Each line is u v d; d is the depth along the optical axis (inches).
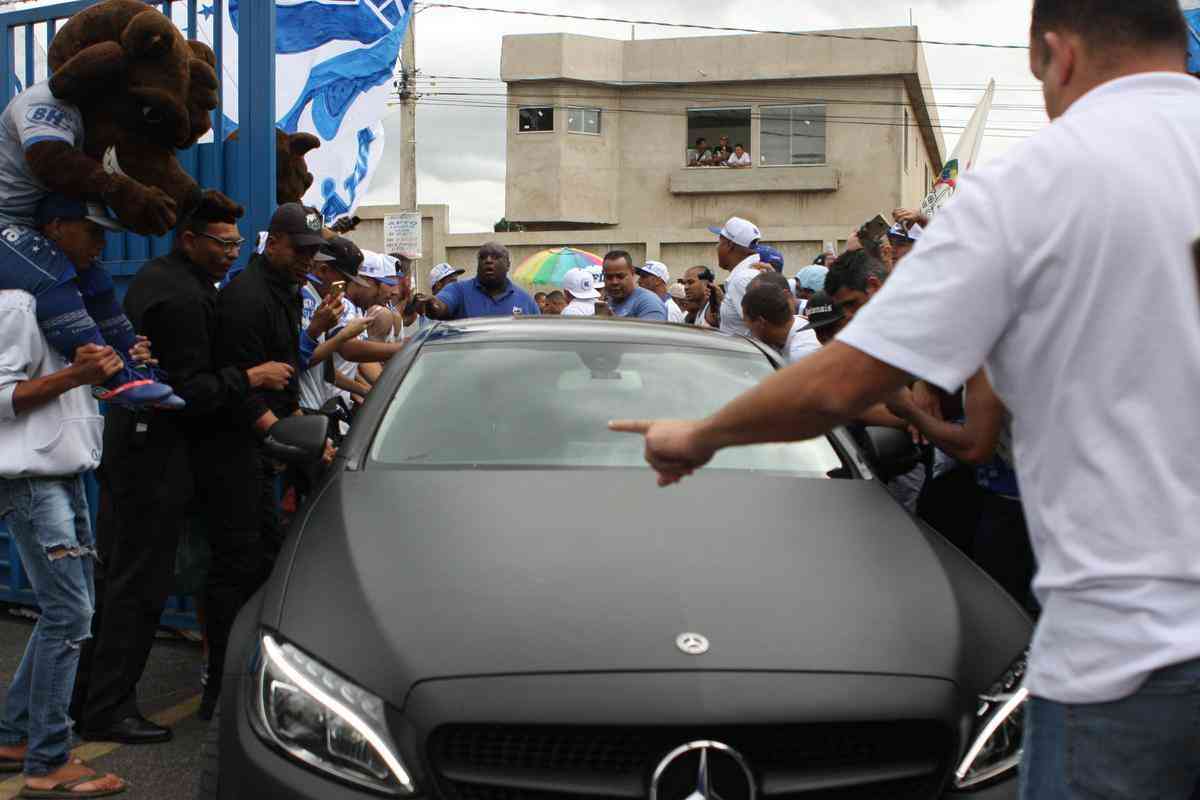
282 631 112.0
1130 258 64.7
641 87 1465.3
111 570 182.2
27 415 150.0
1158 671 63.1
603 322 184.4
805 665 104.6
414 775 100.3
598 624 107.7
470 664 103.4
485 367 165.0
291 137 247.1
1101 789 65.4
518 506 130.8
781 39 1412.4
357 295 266.1
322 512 134.4
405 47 970.7
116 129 161.5
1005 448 159.2
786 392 69.5
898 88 1386.6
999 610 120.7
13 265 150.9
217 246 185.2
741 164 1430.9
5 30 240.2
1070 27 71.6
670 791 99.9
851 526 131.1
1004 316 67.0
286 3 317.7
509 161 1483.8
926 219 250.2
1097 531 65.1
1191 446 64.1
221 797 108.4
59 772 158.9
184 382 179.3
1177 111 68.1
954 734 104.3
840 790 102.1
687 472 76.9
